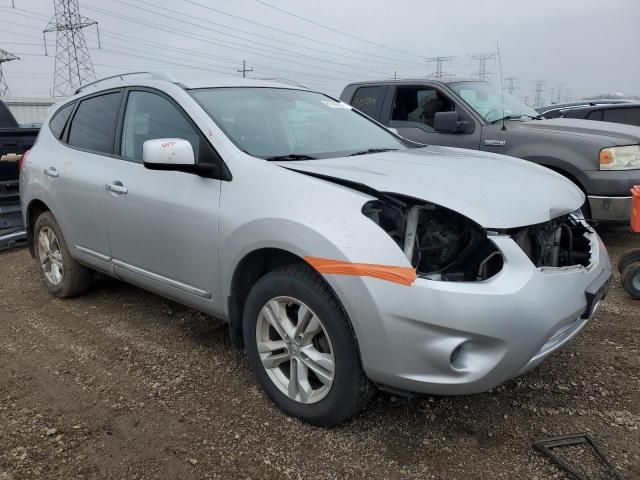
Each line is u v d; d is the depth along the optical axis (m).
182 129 3.40
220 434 2.78
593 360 3.48
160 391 3.19
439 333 2.35
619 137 5.63
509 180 2.91
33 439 2.74
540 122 6.35
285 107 3.80
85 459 2.60
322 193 2.66
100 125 4.14
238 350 3.69
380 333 2.41
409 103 7.07
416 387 2.45
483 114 6.54
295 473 2.50
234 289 3.03
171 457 2.61
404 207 2.60
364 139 3.88
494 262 2.52
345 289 2.45
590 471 2.46
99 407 3.03
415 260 2.52
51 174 4.38
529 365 2.47
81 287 4.67
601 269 2.93
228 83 3.79
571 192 3.11
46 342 3.89
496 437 2.73
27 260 6.12
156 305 4.55
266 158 3.11
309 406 2.78
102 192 3.82
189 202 3.17
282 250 2.71
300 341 2.76
